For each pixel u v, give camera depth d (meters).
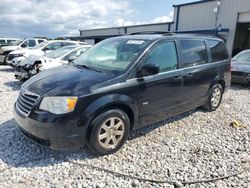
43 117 3.08
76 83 3.36
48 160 3.34
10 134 4.06
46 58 8.20
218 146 4.00
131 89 3.63
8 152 3.49
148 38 4.27
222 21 16.53
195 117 5.39
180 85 4.47
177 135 4.38
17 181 2.87
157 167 3.30
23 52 11.91
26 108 3.35
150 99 3.94
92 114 3.23
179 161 3.48
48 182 2.88
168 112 4.38
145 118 3.95
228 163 3.46
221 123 5.11
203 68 5.07
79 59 4.63
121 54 4.07
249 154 3.76
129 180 3.00
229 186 2.96
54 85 3.38
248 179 3.10
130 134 4.30
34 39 16.20
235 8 15.66
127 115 3.71
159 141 4.09
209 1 17.20
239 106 6.53
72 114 3.11
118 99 3.46
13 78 9.69
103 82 3.41
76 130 3.17
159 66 3.91
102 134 3.41
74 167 3.21
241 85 9.84
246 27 16.80
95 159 3.42
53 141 3.12
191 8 18.69
